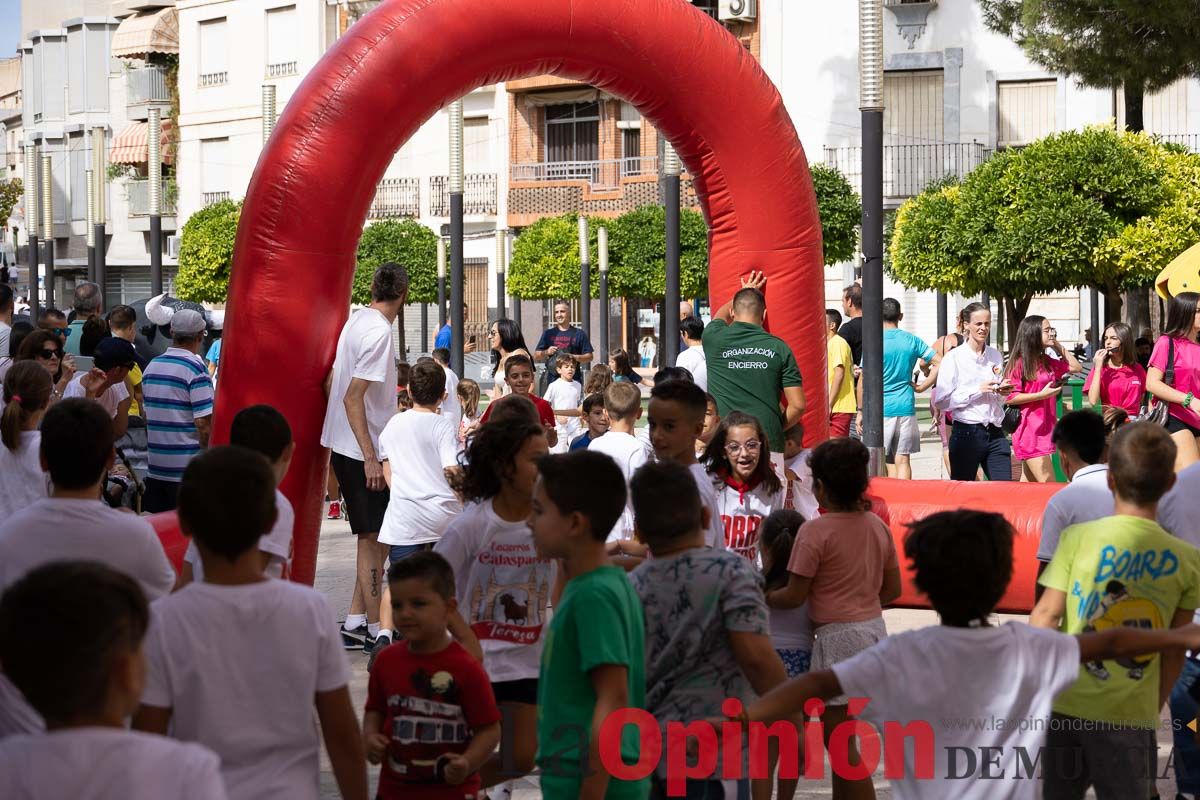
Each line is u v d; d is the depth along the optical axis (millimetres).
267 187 6859
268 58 42219
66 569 2432
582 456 3631
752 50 34562
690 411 5121
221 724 3242
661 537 3836
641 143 38000
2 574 3951
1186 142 30797
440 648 4172
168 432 8555
